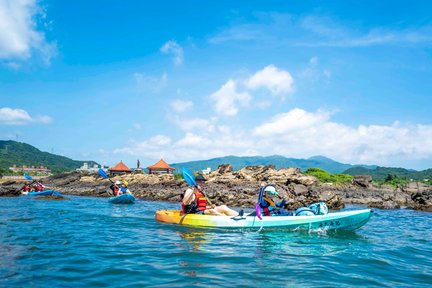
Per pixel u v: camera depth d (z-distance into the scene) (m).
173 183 35.22
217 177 34.78
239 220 9.23
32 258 5.83
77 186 43.16
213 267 5.45
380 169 198.25
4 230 8.88
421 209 22.88
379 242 8.36
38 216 12.40
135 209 17.20
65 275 4.88
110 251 6.53
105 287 4.39
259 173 34.03
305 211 9.52
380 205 24.41
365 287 4.64
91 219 11.76
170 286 4.46
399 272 5.52
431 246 8.13
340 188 33.62
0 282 4.49
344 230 9.59
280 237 8.35
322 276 5.07
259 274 5.09
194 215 9.95
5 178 89.69
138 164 62.16
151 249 6.75
